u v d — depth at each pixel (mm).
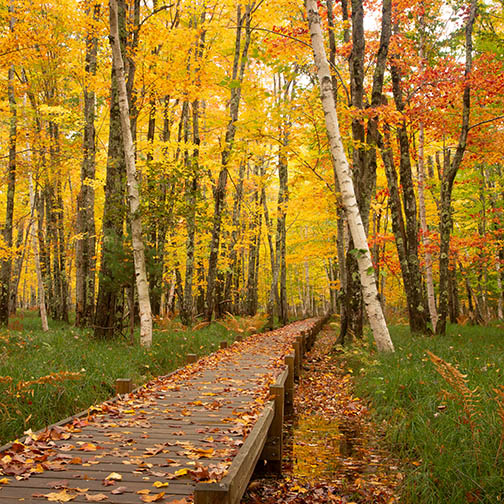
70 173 23375
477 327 19062
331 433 7184
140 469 3914
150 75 15086
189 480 3684
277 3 15547
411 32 15711
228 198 29203
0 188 23859
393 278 32312
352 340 14461
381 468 5535
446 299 14352
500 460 4402
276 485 5402
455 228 23641
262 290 44969
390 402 7230
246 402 6762
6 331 12891
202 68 16125
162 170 12445
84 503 3184
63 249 23875
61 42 16359
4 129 17969
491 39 14695
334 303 44719
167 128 19438
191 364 10289
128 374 8719
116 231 12742
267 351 13242
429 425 5820
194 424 5559
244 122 13945
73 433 5117
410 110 14492
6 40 12602
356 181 13570
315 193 18094
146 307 11688
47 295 26188
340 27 16375
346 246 17500
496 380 6477
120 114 12688
